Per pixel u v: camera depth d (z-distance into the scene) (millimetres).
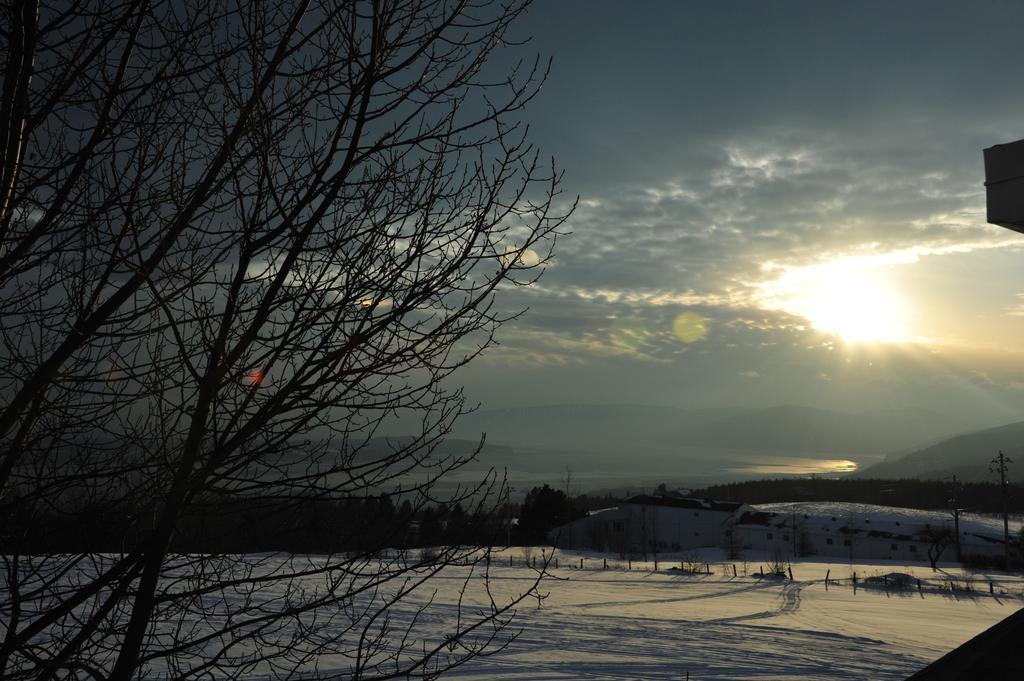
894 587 47281
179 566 2906
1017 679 1810
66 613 2730
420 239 3205
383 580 2922
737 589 44812
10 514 2768
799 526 87875
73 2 3041
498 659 17578
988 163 2617
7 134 2771
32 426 2938
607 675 17078
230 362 2898
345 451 3037
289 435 2969
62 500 2850
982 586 49188
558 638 22062
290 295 3082
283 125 3248
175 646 2816
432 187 3291
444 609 24438
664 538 89562
